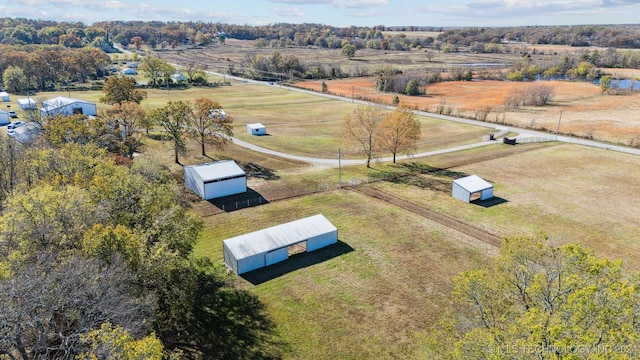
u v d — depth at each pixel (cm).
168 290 3083
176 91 16175
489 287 2566
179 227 3494
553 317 2011
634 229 5144
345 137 8144
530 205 5872
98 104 12662
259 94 15888
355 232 5044
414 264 4334
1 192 4556
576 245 2353
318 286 3959
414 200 6056
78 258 2633
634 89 15650
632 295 1969
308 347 3188
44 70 15875
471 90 16562
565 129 10225
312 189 6469
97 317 2367
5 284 2305
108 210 3428
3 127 9775
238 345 3181
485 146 8944
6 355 2227
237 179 6206
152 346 1928
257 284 3988
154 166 5347
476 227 5188
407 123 7512
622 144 8894
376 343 3231
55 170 4441
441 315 3538
